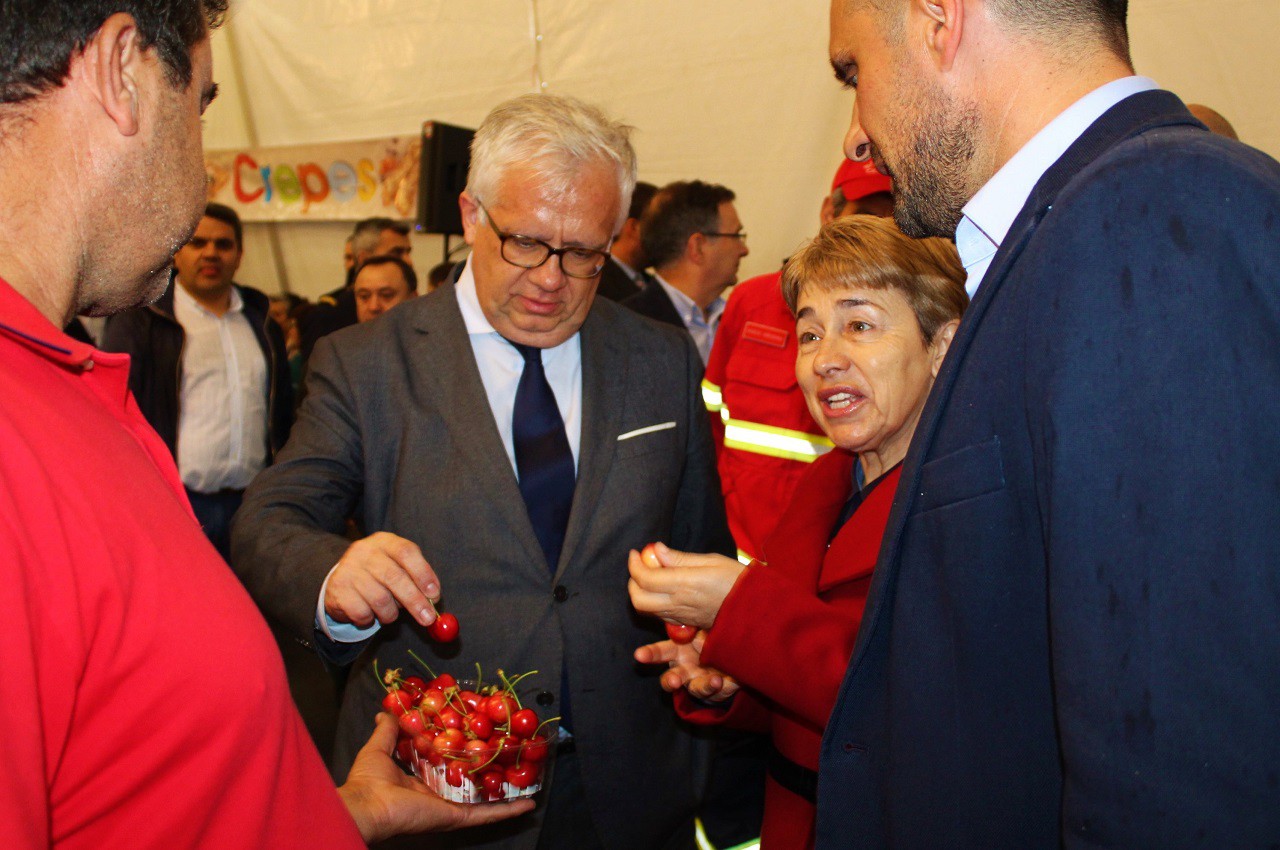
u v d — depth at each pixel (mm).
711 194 3354
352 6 4824
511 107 1437
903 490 874
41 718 511
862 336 1267
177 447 3410
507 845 1358
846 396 1275
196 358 3480
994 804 802
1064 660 656
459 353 1528
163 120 700
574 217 1387
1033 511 762
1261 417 598
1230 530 595
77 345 645
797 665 1149
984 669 796
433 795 1053
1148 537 618
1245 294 612
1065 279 690
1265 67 2910
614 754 1459
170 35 692
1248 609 588
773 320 2568
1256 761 584
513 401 1563
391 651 1475
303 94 5055
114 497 608
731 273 3436
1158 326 631
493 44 4465
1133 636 618
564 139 1379
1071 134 788
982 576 785
